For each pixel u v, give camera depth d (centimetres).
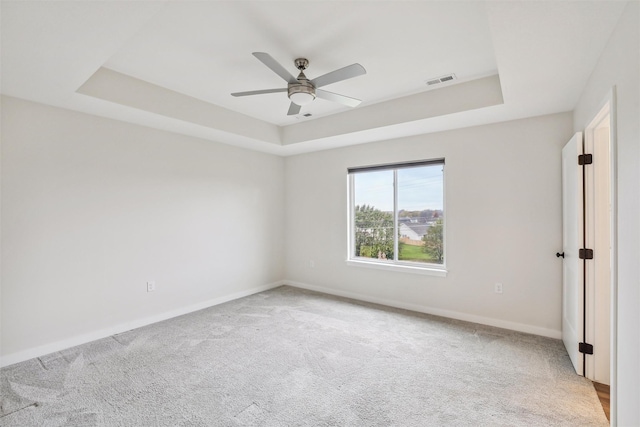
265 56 208
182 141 391
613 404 164
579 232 238
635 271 140
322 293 480
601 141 231
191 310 397
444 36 225
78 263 302
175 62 265
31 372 247
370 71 281
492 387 225
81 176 305
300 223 516
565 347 287
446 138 373
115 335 321
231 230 450
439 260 392
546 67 213
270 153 510
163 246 371
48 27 170
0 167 258
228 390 222
